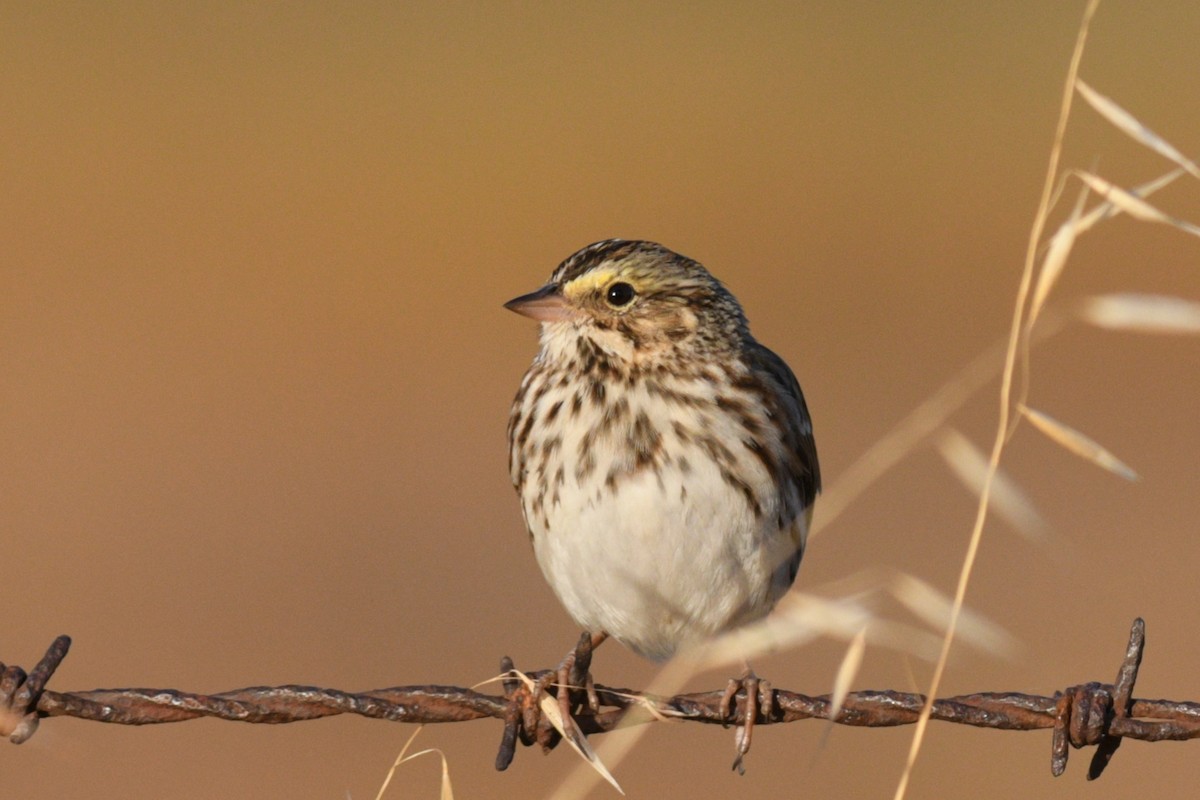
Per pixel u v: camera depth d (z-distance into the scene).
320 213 20.31
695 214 20.55
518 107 24.00
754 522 6.51
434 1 28.09
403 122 23.30
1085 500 14.41
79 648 11.81
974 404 16.23
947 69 24.91
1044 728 5.34
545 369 6.83
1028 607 12.34
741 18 27.61
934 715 5.39
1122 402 16.23
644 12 28.02
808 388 15.79
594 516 6.47
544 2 28.53
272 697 5.28
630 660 11.98
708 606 6.54
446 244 19.64
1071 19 26.52
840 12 27.56
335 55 25.47
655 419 6.50
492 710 5.41
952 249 19.53
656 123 23.52
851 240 19.78
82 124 22.30
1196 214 20.45
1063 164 21.53
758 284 18.50
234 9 26.97
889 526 13.48
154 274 18.33
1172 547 13.45
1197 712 5.29
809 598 4.37
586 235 19.92
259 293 18.08
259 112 23.20
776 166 22.05
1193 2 27.00
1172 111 22.78
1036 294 4.38
